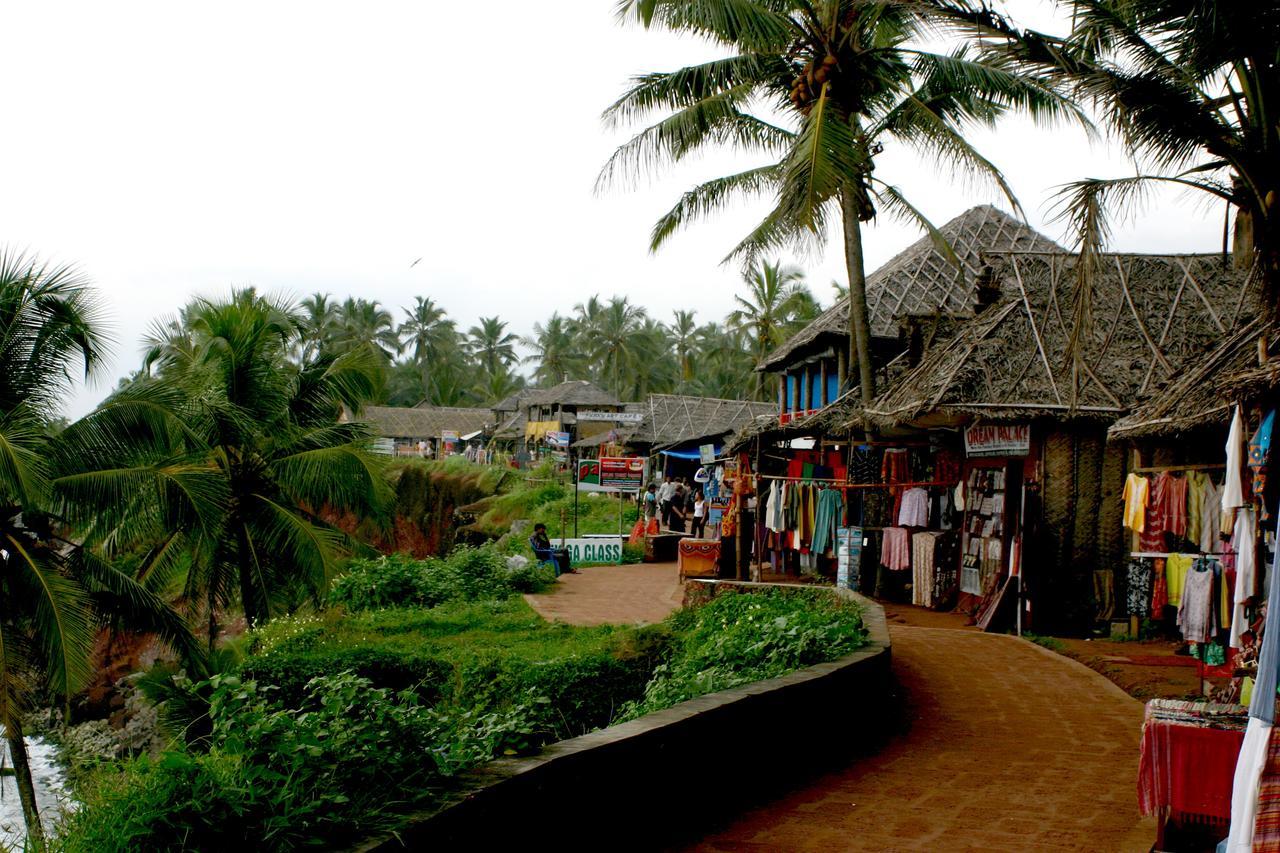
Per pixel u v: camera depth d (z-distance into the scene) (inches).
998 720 335.6
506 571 842.2
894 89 677.9
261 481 857.5
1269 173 300.8
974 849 208.8
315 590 813.9
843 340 827.4
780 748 263.7
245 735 157.5
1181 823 197.6
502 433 2795.3
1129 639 487.2
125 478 638.5
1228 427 369.1
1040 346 545.6
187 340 884.0
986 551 576.4
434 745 178.5
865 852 207.0
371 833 139.7
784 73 685.9
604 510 1649.9
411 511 1734.7
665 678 392.5
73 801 162.2
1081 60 316.5
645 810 206.2
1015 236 863.7
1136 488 438.6
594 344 3390.7
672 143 704.4
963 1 316.2
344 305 3634.4
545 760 177.5
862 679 314.0
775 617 410.0
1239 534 282.0
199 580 861.8
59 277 613.9
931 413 543.5
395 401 3976.4
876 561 688.4
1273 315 315.3
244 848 133.1
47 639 582.6
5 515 600.7
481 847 156.8
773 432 772.6
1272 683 151.6
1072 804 241.6
